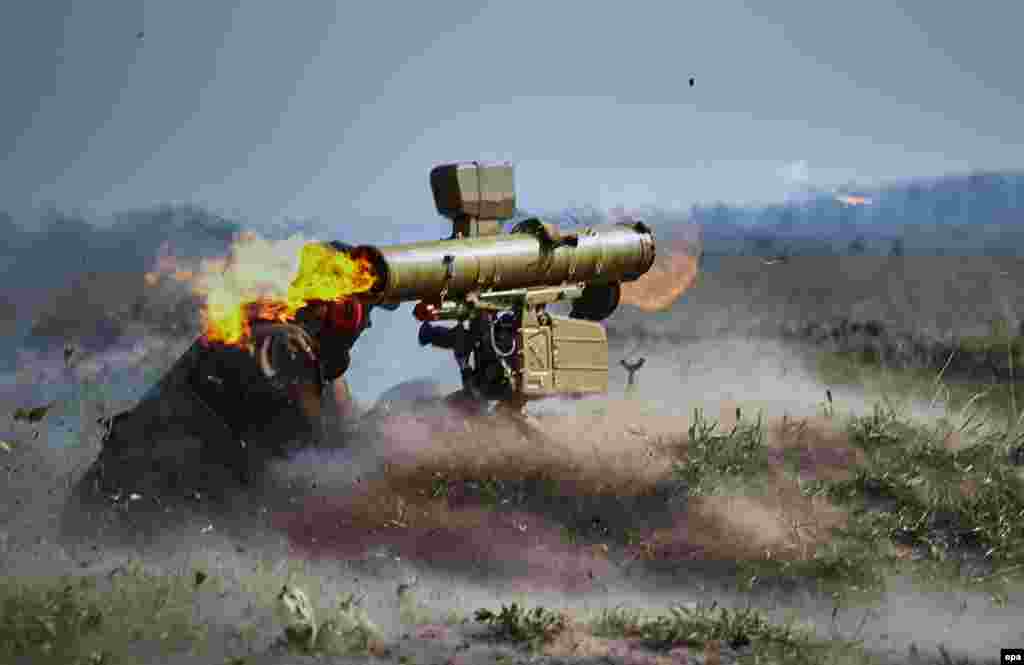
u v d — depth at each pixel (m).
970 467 34.34
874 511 32.00
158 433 28.39
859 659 24.42
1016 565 29.48
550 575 28.02
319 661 22.34
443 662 22.89
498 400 32.25
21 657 21.31
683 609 25.50
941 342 58.69
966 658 25.03
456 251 29.66
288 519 28.25
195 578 24.27
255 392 28.45
